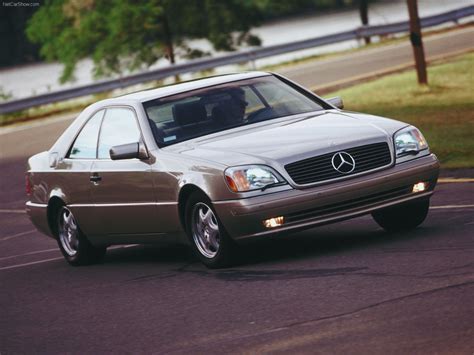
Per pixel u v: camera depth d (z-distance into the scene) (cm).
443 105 3281
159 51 6075
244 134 1492
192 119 1551
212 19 6112
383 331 978
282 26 10981
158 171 1498
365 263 1305
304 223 1369
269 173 1370
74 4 6134
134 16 5931
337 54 5925
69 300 1431
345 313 1069
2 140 4184
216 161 1409
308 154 1383
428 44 5500
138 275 1547
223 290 1297
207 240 1452
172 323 1167
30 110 5522
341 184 1373
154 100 1605
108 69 6075
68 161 1738
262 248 1564
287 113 1564
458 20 6675
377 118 1502
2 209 2738
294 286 1242
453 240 1380
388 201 1409
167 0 6016
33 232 2322
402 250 1355
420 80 3709
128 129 1598
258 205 1357
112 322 1231
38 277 1694
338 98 1645
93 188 1655
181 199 1471
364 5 7206
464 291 1078
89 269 1714
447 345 902
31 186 1853
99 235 1692
